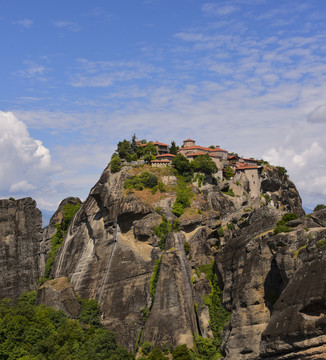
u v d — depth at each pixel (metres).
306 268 112.19
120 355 160.88
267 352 113.56
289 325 109.62
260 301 134.38
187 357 148.62
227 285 151.75
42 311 177.00
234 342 135.75
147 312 169.62
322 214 132.88
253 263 137.62
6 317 172.25
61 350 159.75
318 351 104.50
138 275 178.75
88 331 172.62
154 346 157.75
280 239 125.12
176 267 165.12
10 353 159.12
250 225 155.00
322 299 105.50
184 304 160.38
